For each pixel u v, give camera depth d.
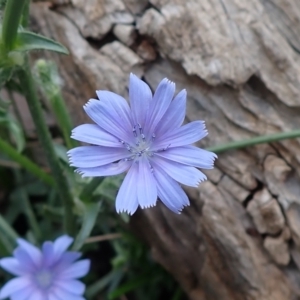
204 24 0.12
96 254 0.16
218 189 0.12
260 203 0.12
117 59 0.13
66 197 0.11
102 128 0.09
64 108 0.11
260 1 0.12
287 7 0.12
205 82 0.12
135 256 0.14
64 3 0.13
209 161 0.08
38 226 0.15
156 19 0.12
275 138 0.11
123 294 0.15
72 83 0.13
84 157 0.08
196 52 0.12
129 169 0.09
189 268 0.13
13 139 0.15
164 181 0.09
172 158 0.09
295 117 0.12
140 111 0.09
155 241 0.14
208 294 0.13
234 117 0.12
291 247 0.12
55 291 0.11
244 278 0.12
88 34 0.13
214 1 0.12
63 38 0.13
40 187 0.16
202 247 0.13
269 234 0.12
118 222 0.14
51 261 0.11
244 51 0.12
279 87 0.12
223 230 0.12
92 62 0.13
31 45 0.09
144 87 0.09
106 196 0.11
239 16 0.12
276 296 0.12
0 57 0.09
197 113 0.12
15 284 0.11
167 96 0.09
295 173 0.12
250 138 0.12
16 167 0.15
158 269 0.15
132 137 0.09
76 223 0.12
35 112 0.10
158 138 0.09
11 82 0.10
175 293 0.15
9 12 0.08
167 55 0.12
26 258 0.11
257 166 0.12
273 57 0.12
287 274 0.12
